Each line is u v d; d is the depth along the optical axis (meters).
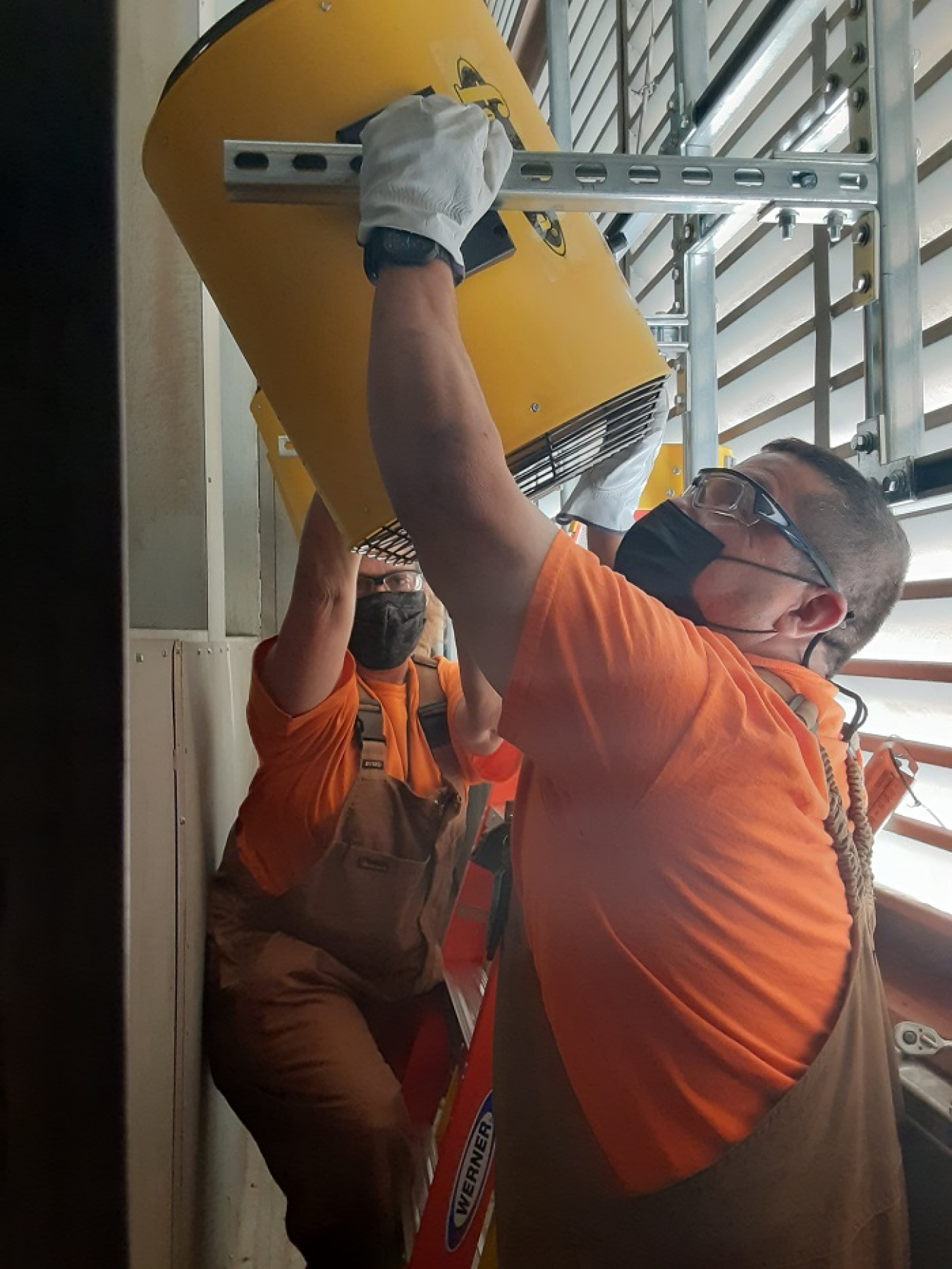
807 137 1.15
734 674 0.69
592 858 0.73
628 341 0.71
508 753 1.52
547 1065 0.82
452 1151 1.17
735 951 0.69
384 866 1.43
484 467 0.59
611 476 1.05
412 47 0.66
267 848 1.42
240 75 0.65
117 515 0.55
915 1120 0.87
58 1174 0.55
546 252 0.70
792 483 0.84
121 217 0.54
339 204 0.65
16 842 0.55
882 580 0.86
